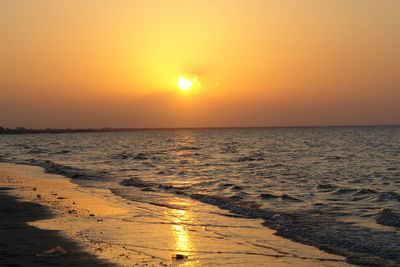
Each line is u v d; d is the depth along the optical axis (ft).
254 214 58.03
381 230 47.37
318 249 40.93
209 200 69.97
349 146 289.12
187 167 140.15
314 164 151.33
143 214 58.39
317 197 74.84
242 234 47.06
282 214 57.21
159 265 35.81
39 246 40.91
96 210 61.05
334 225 50.49
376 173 119.34
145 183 91.71
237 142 394.32
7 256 37.35
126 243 42.78
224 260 37.58
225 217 56.65
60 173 115.96
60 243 42.11
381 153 212.43
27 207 62.75
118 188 86.28
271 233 47.55
